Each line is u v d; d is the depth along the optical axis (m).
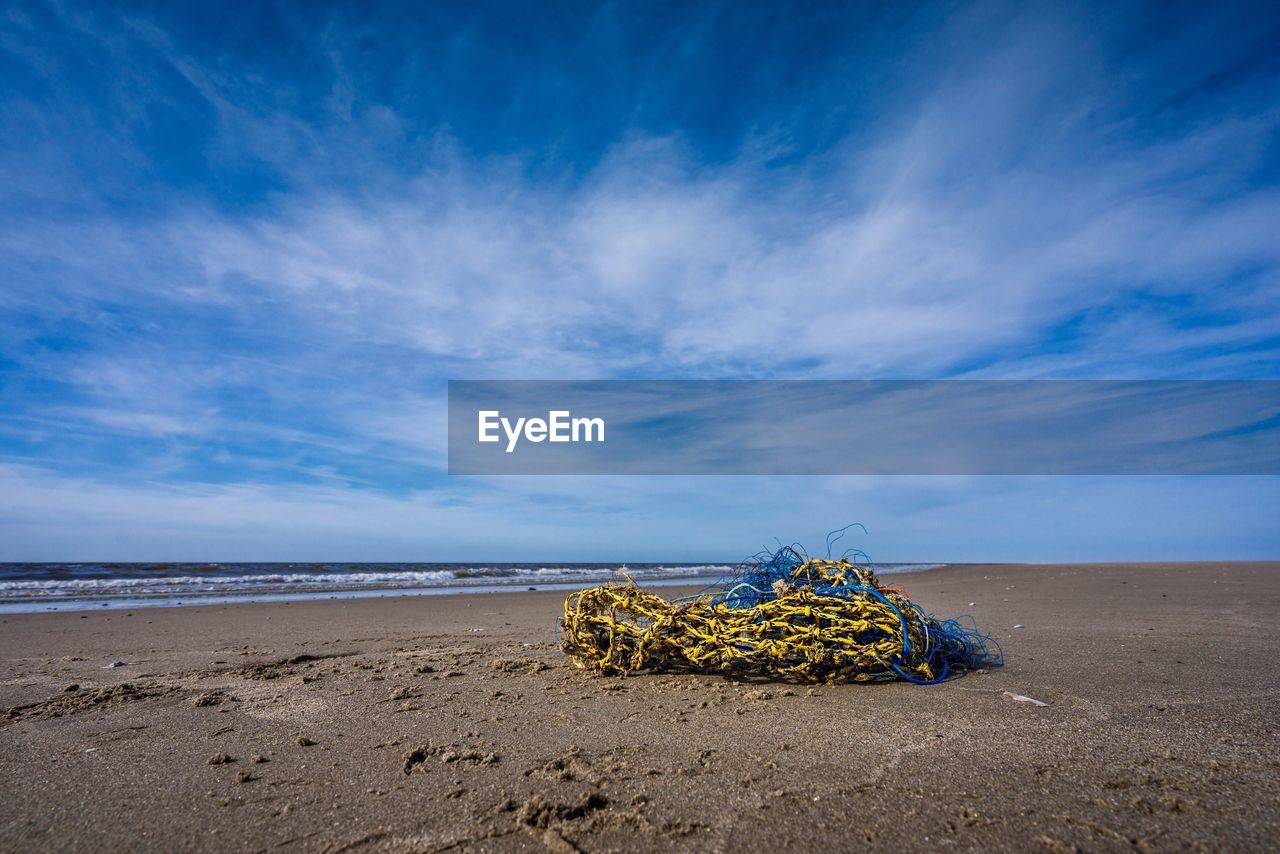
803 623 4.19
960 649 4.49
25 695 4.17
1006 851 1.89
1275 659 4.68
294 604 11.88
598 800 2.30
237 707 3.78
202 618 9.12
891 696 3.67
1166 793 2.24
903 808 2.18
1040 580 14.81
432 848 1.99
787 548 5.03
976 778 2.41
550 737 3.07
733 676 4.28
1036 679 4.04
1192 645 5.32
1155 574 15.04
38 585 17.38
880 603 4.16
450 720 3.40
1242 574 14.36
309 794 2.42
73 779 2.63
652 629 4.38
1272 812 2.08
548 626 7.87
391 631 7.43
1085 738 2.85
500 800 2.33
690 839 2.01
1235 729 2.96
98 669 5.10
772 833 2.03
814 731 3.04
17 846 2.06
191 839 2.08
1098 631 6.21
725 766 2.61
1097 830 1.99
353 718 3.48
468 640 6.55
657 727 3.19
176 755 2.91
